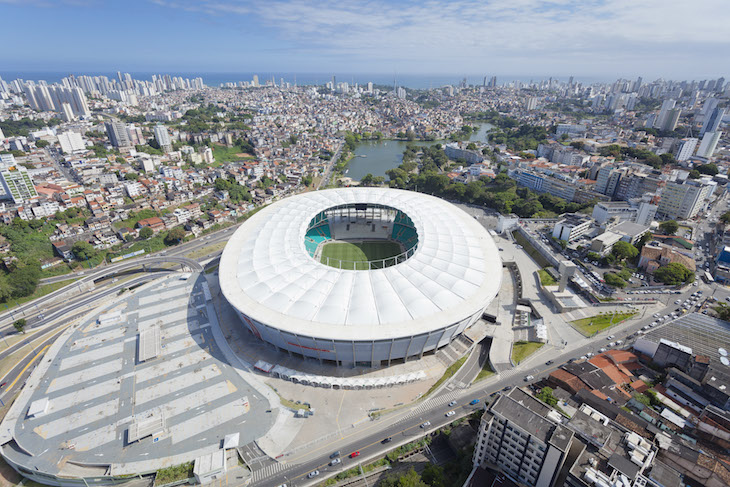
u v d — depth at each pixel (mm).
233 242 154875
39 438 101625
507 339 133250
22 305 173875
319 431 101688
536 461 75125
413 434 100125
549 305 150250
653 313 141500
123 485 92188
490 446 82062
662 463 72312
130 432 100188
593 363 114312
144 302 161500
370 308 113250
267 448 97562
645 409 93125
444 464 93000
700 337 116625
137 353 131500
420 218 164500
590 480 69188
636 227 195125
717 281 160500
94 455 96750
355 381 113875
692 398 97062
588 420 80500
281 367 120875
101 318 149250
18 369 133625
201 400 111688
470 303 117000
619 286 152625
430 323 108938
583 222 195500
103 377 121312
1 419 112938
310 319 110750
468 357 126688
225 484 89812
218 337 138500
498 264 139250
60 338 140375
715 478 71562
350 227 199250
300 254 139500
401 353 116188
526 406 81312
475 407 107188
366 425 103188
